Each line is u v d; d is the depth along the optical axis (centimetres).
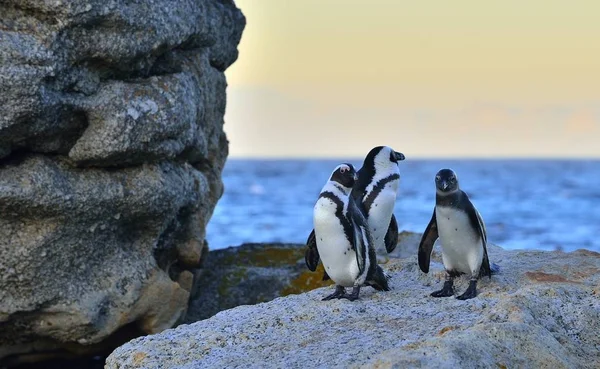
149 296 1426
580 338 972
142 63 1381
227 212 6475
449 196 1056
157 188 1388
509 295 1034
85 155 1315
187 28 1456
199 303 1648
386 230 1274
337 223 1104
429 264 1211
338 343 959
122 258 1409
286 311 1094
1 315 1331
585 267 1213
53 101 1257
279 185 12219
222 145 1791
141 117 1338
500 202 8012
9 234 1298
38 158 1309
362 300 1118
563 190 10669
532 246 4262
